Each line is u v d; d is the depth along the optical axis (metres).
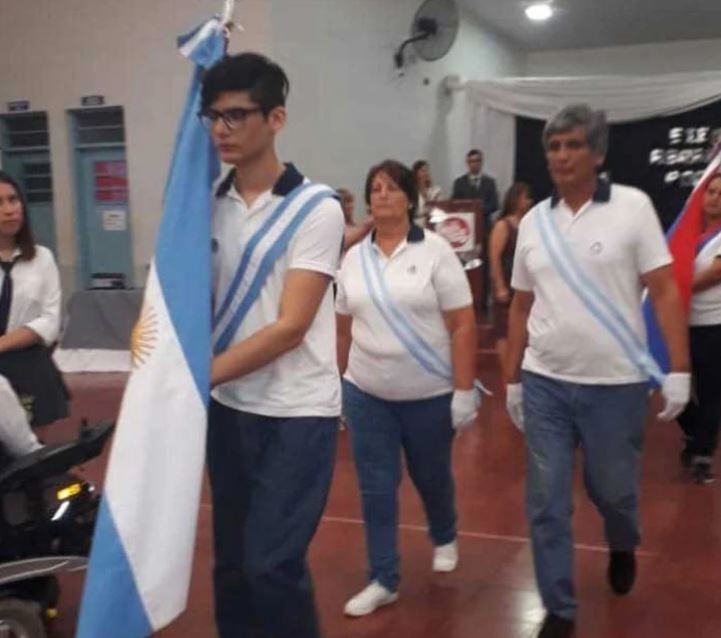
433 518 3.81
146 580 2.01
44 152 10.95
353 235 4.96
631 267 3.09
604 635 3.33
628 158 11.98
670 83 11.62
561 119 3.04
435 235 3.43
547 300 3.14
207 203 2.16
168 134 10.11
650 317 4.15
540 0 13.34
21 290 3.59
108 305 9.04
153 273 2.12
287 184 2.21
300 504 2.28
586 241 3.08
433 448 3.54
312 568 4.01
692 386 5.09
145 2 10.01
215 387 2.23
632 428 3.16
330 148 10.40
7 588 2.93
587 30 15.20
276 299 2.21
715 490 4.98
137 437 2.02
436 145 13.06
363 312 3.38
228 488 2.34
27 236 3.64
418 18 11.94
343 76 10.60
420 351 3.36
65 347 9.09
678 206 11.84
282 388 2.26
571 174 3.04
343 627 3.43
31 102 10.73
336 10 10.41
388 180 3.37
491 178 11.69
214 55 2.23
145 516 2.01
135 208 10.41
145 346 2.07
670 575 3.86
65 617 3.49
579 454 5.61
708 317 5.00
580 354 3.09
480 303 10.55
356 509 4.78
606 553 4.10
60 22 10.45
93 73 10.37
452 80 13.23
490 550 4.16
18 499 2.88
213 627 3.46
